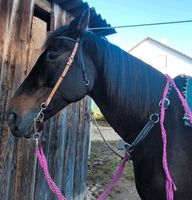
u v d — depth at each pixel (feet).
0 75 10.15
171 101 7.07
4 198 10.44
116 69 7.17
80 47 7.11
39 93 7.09
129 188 19.58
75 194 15.08
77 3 12.85
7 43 10.44
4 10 10.34
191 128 6.86
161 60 94.94
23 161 11.29
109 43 7.57
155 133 6.88
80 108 15.21
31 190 11.80
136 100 7.06
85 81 7.05
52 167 13.01
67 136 14.12
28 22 11.39
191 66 91.45
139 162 6.95
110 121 7.34
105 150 25.90
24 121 6.93
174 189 6.47
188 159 6.68
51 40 7.25
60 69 7.00
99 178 20.17
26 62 11.30
